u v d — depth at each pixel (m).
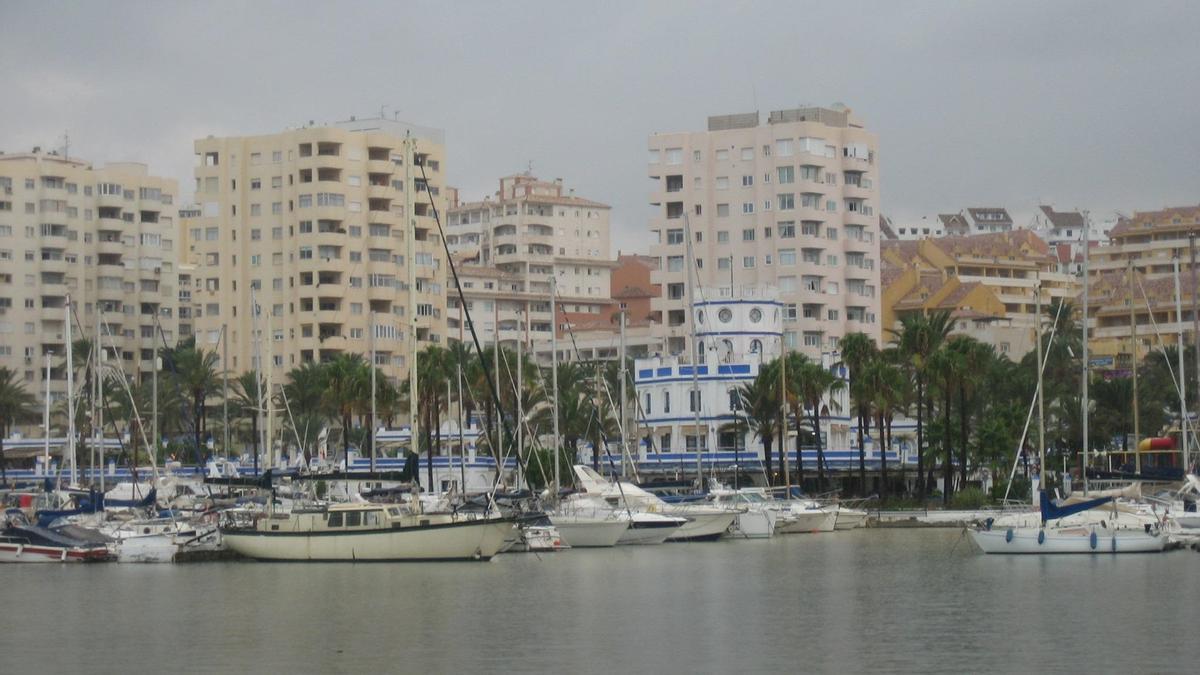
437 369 161.38
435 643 68.25
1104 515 109.00
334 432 189.12
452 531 101.75
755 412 159.25
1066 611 76.62
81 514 118.94
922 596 83.62
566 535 118.81
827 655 64.31
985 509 138.75
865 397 158.38
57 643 69.50
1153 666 61.31
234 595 85.56
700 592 86.25
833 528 141.50
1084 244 125.00
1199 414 144.25
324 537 102.62
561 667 62.09
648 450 180.25
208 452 193.00
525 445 158.38
